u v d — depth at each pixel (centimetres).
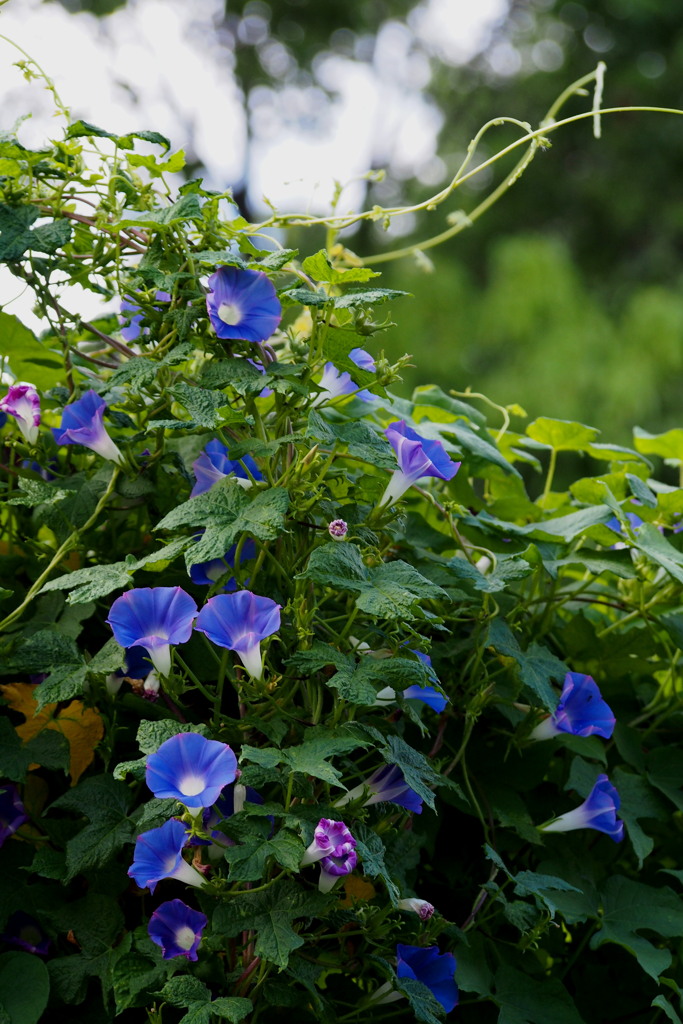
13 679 180
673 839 211
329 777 129
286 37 1116
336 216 193
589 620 215
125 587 174
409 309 980
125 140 167
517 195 1120
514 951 178
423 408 218
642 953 176
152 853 135
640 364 911
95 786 159
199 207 162
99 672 153
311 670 140
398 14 1153
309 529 159
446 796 180
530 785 187
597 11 1175
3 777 167
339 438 157
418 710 167
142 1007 154
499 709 184
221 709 170
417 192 1147
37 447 178
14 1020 145
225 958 148
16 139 167
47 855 154
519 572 167
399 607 136
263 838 134
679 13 1145
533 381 903
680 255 1080
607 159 1131
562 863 189
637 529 197
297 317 229
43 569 177
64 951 164
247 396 162
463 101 1188
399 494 159
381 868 138
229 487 151
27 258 176
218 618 142
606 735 181
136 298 172
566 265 967
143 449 182
